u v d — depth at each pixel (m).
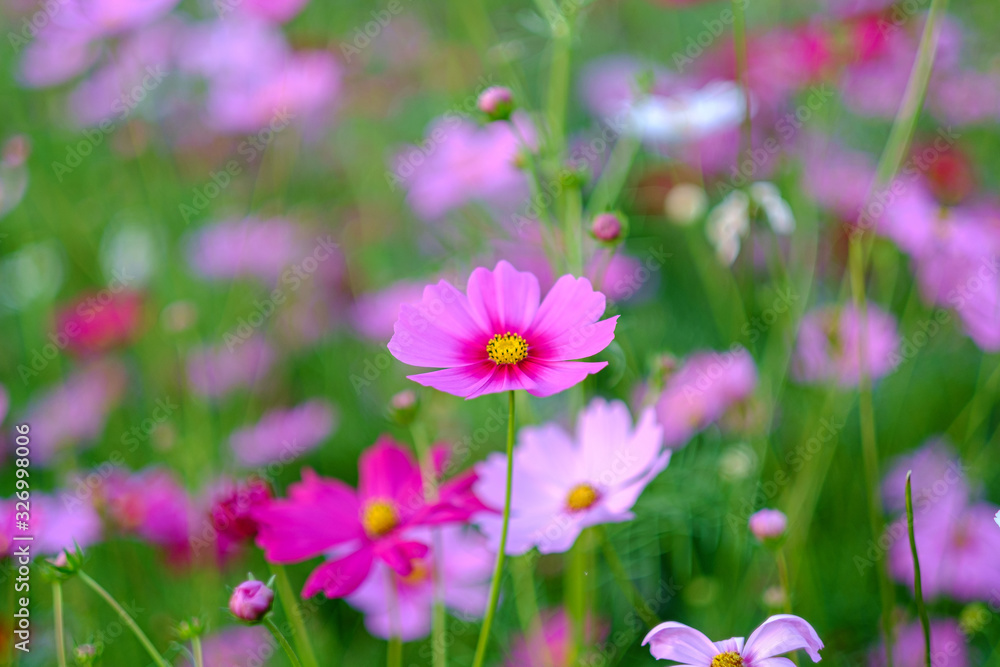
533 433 1.04
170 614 1.16
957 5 1.55
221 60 1.68
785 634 0.93
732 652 0.94
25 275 1.50
